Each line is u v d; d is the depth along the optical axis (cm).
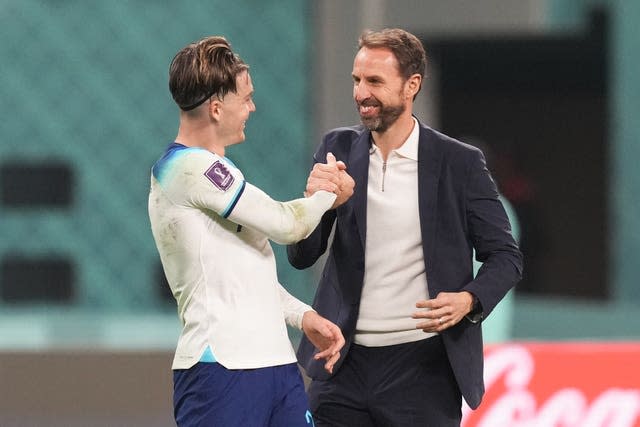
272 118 3403
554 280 4400
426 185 1098
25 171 3406
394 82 1073
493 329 2338
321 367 1146
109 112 3409
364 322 1119
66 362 1828
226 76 1006
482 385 1120
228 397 990
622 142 3522
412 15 2978
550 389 1484
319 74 3145
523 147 4381
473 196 1102
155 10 3391
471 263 1114
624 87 3503
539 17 2964
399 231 1104
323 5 3056
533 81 4259
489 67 4116
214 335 991
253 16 3397
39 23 3372
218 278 997
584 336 2550
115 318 2809
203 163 991
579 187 4391
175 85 1012
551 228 4419
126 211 3431
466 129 4366
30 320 2717
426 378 1120
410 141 1107
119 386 1823
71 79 3397
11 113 3394
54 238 3428
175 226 998
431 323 1051
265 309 1013
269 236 1008
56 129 3403
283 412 1020
